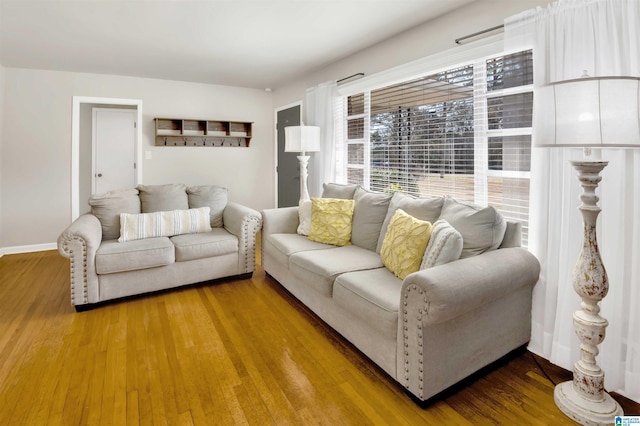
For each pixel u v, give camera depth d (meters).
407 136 3.23
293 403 1.67
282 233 3.43
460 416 1.59
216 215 3.75
